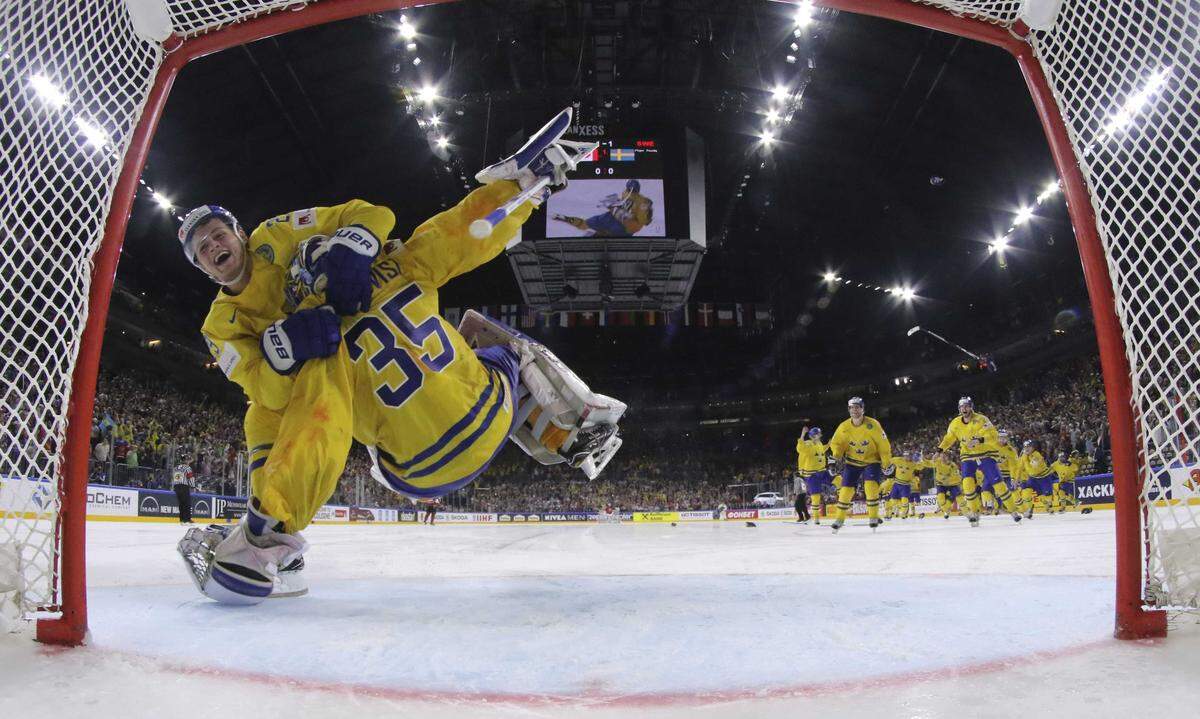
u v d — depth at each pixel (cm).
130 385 2548
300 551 245
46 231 180
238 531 232
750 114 2572
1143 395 173
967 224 2950
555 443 294
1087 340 2892
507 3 2192
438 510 3188
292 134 2392
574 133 2323
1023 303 3312
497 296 4094
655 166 2278
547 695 130
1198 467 167
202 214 235
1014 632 178
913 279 3553
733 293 4181
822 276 3819
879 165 2756
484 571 387
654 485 4162
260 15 217
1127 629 165
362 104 2412
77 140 187
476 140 2739
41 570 172
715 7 2206
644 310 3088
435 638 182
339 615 218
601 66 2466
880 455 1043
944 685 130
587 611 224
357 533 1254
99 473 1507
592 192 2256
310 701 126
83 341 175
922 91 2336
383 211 243
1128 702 117
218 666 150
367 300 235
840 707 119
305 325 223
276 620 209
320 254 236
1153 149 185
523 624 201
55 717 116
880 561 425
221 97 2112
